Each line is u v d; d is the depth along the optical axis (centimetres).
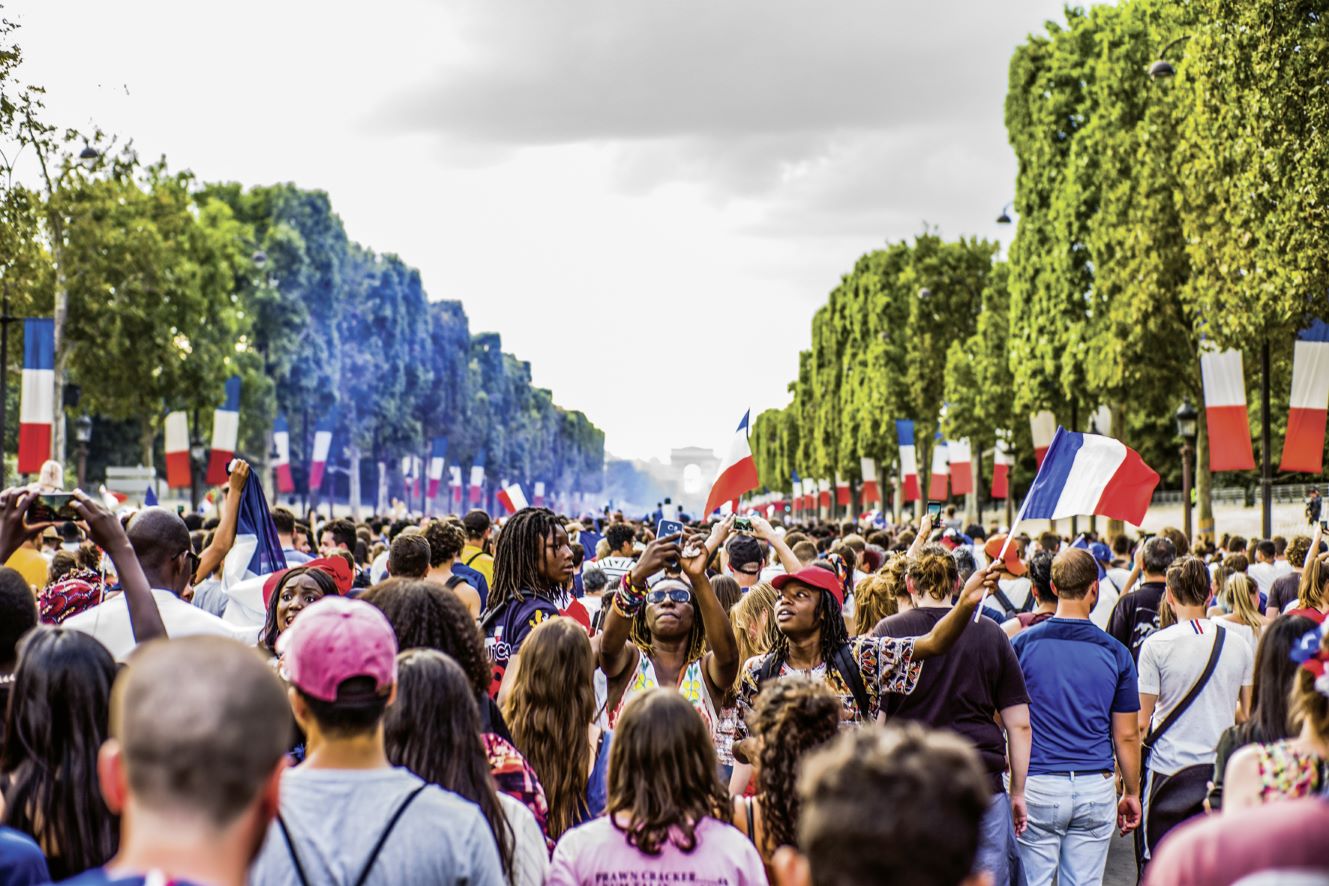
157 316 7269
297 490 13712
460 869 567
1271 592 1639
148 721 403
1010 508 7869
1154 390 5434
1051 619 1190
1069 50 6394
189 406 8456
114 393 7612
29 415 4297
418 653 686
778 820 734
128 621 888
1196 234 4047
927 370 10138
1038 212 6462
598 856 687
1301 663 595
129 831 410
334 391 11706
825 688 752
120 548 764
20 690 661
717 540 1038
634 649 1084
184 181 8156
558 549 1128
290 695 590
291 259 10906
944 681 1017
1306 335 3256
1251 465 3553
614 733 707
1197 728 1187
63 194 6078
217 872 403
